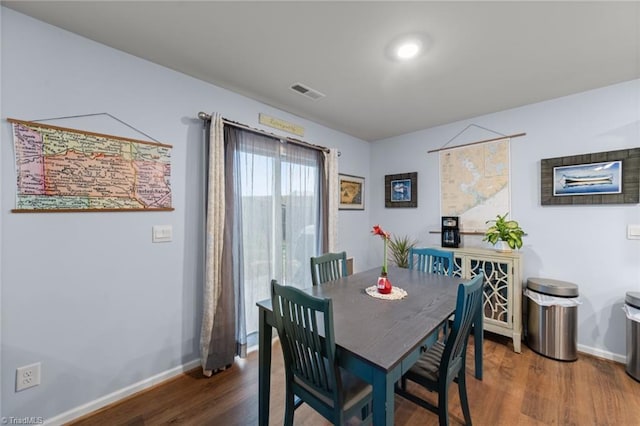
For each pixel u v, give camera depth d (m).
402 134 3.63
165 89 1.98
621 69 1.99
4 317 1.42
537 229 2.60
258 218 2.49
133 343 1.84
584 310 2.37
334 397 1.14
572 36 1.61
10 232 1.43
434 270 2.45
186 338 2.09
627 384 1.93
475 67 1.96
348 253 3.68
